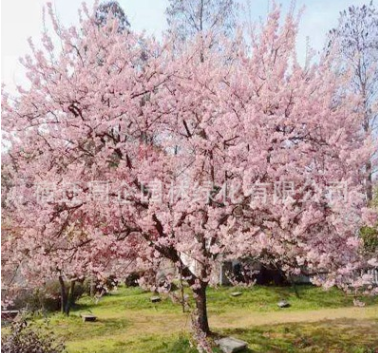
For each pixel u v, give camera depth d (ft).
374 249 26.48
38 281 26.16
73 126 23.30
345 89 26.50
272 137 21.89
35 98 23.06
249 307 39.55
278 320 33.55
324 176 22.44
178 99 25.43
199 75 24.76
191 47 26.25
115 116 23.76
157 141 27.89
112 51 23.63
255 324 32.09
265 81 23.86
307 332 28.63
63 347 19.89
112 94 23.65
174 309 38.96
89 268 25.52
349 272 21.98
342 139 21.62
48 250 24.54
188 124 28.09
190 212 22.17
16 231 24.88
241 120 22.54
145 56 28.14
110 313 38.55
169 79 25.57
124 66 25.11
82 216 24.94
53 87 22.85
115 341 28.02
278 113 23.25
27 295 32.48
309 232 22.98
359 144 24.88
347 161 20.81
